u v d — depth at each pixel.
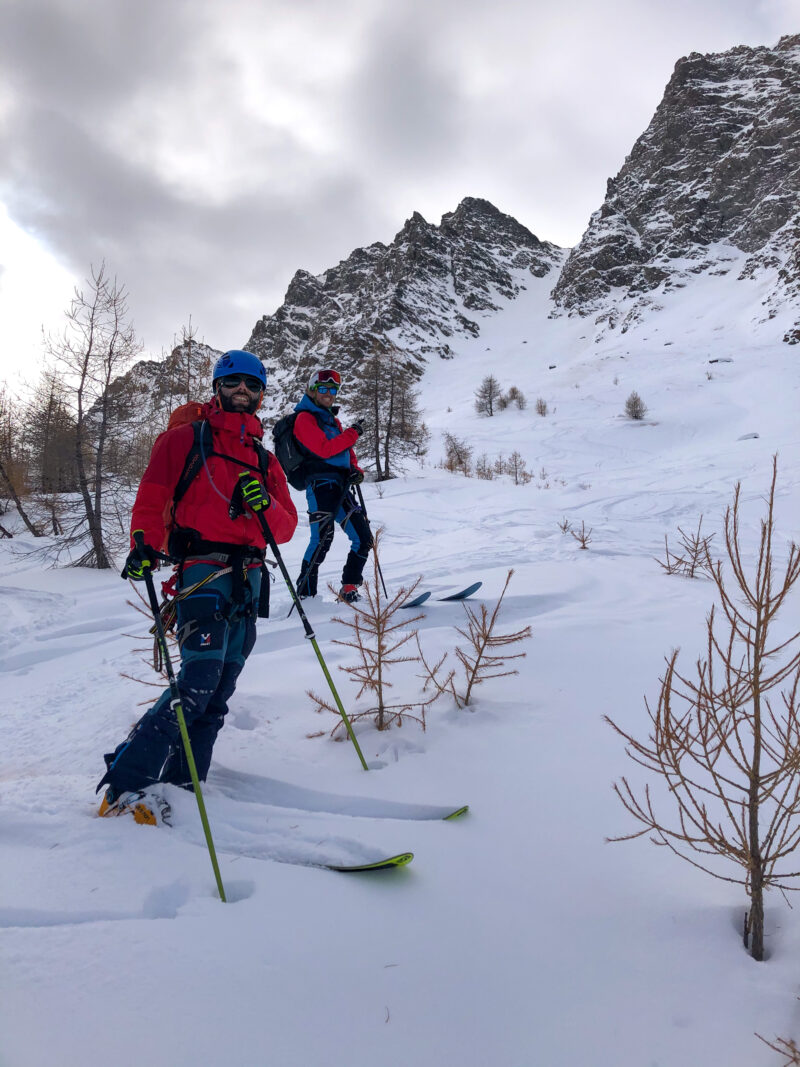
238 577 2.45
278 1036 1.34
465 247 156.00
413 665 3.96
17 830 2.13
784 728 2.84
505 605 5.30
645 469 25.48
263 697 3.51
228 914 1.73
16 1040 1.27
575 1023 1.42
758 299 79.06
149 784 2.30
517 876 1.96
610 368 66.06
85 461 10.70
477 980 1.54
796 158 109.62
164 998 1.41
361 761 2.69
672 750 1.76
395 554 8.96
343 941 1.65
